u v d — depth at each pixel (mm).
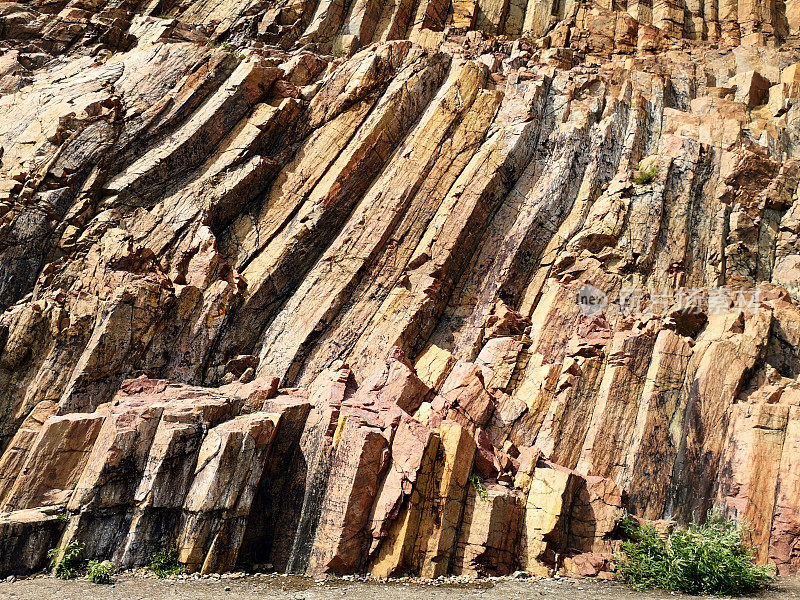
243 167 24266
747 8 36312
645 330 22109
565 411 20812
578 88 29141
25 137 23188
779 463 19297
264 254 23594
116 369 19516
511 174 26156
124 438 16594
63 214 21656
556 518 17734
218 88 25906
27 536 15500
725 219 25672
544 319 22938
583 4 36625
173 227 22703
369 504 17203
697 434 20453
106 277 20359
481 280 24469
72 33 28734
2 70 26547
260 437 17219
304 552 17125
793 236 25438
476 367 20859
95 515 16031
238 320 22125
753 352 21344
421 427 17953
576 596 15398
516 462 19234
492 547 17359
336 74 27016
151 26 29609
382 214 24344
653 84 30453
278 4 32906
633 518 18609
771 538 18516
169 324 20891
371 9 33750
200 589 14875
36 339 19391
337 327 22422
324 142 25688
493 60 30344
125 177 23016
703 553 16516
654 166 26266
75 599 13766
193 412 17297
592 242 24844
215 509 16359
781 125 29469
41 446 16938
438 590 15531
